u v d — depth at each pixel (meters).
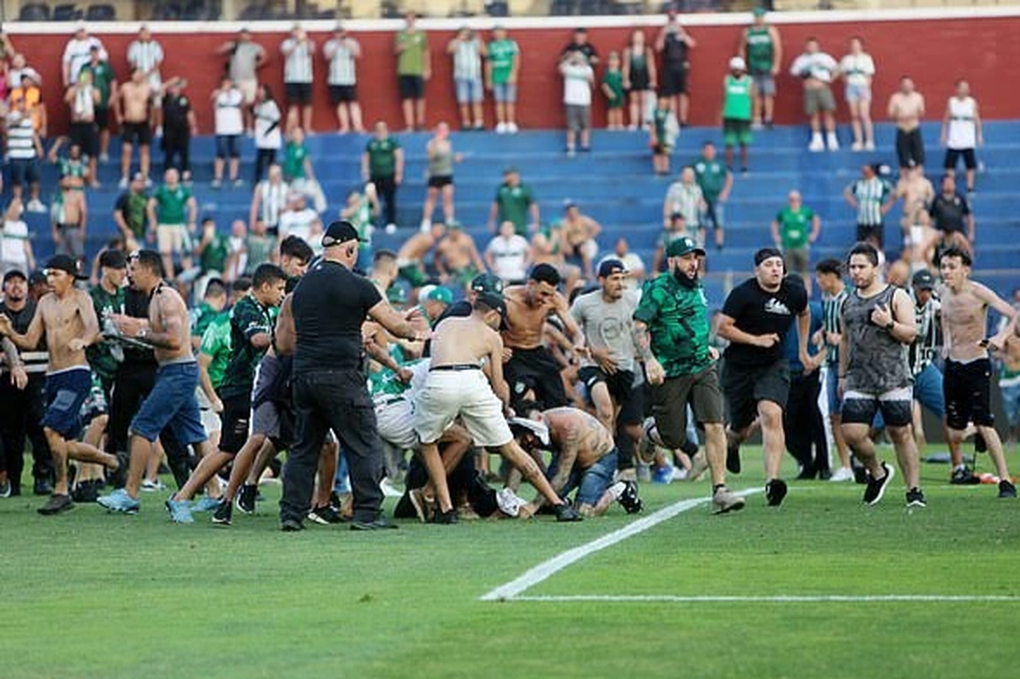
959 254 49.53
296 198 91.56
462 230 94.19
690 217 95.56
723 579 31.42
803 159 102.69
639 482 56.75
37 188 99.56
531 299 48.09
